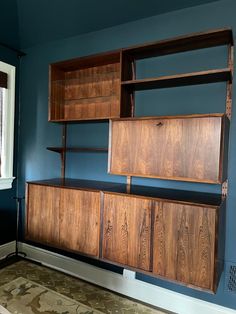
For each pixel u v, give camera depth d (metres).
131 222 1.69
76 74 2.44
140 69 2.10
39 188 2.15
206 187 1.86
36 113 2.73
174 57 1.98
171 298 1.95
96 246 1.84
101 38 2.31
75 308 1.93
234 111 1.76
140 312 1.92
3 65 2.64
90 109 2.37
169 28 2.00
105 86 2.29
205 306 1.84
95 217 1.85
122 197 1.73
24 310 1.88
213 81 1.81
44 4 2.26
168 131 1.63
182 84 1.91
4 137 2.72
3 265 2.57
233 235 1.77
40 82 2.70
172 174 1.61
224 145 1.54
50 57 2.63
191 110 1.92
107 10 2.12
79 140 2.46
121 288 2.15
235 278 1.76
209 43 1.78
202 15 1.88
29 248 2.73
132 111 2.10
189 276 1.51
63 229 2.01
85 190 1.90
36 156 2.74
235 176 1.76
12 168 2.79
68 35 2.47
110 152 1.84
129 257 1.70
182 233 1.52
